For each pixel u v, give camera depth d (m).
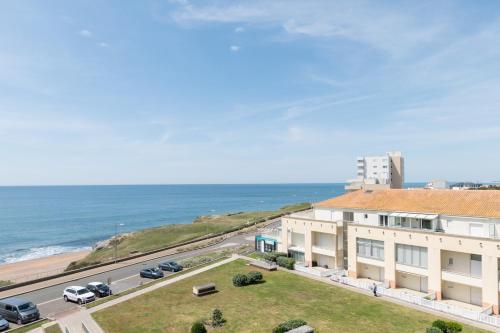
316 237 52.44
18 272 78.62
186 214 198.75
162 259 61.56
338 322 32.00
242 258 56.88
